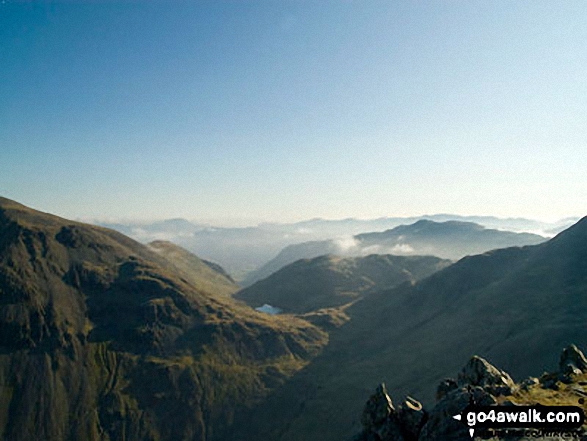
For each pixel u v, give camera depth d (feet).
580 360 159.84
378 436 152.66
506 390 134.21
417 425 146.51
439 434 122.93
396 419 153.89
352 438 162.50
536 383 145.38
